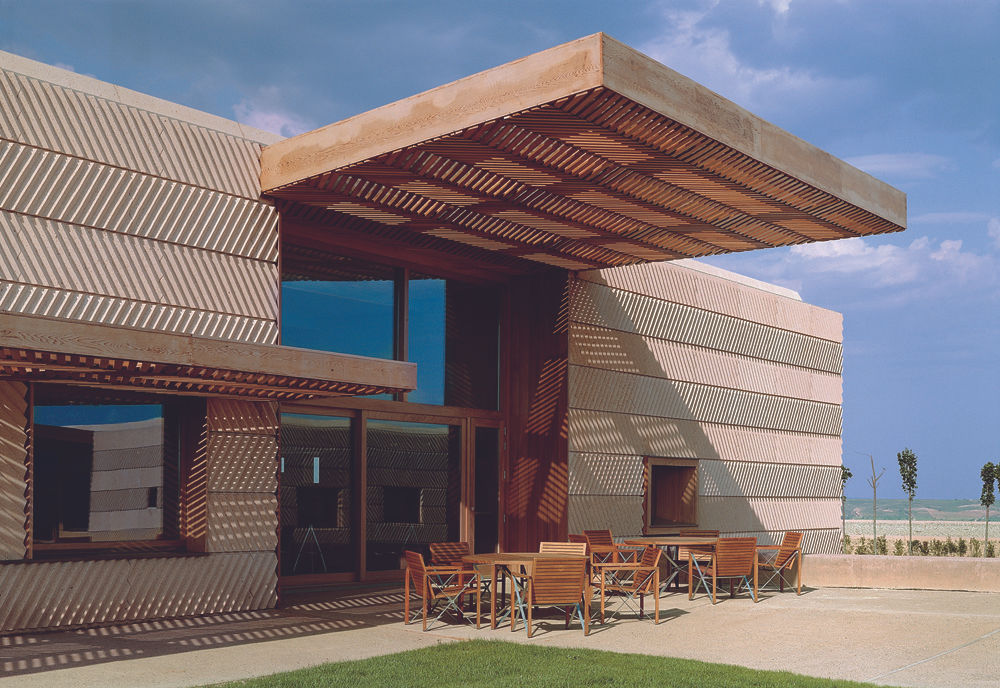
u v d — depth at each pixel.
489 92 8.30
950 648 8.28
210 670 7.26
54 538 9.50
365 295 13.24
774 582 13.67
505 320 15.34
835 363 22.47
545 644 8.55
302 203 11.41
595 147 8.99
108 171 9.70
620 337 15.96
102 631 9.17
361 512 12.98
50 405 9.61
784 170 9.64
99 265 9.52
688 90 8.43
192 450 10.70
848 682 6.77
